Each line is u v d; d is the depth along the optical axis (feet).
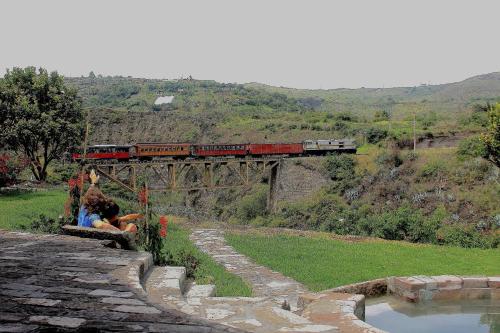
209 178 138.21
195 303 15.23
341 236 90.17
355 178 147.54
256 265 60.03
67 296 14.06
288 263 60.23
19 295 14.14
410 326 21.71
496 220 103.86
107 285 15.34
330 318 18.03
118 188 136.56
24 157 117.19
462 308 24.27
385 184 137.69
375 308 24.16
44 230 45.88
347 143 167.84
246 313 14.10
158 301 13.65
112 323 11.55
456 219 112.06
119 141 228.22
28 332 10.81
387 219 97.86
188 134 232.32
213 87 424.87
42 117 122.31
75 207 45.57
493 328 21.40
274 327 12.71
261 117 259.39
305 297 22.25
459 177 126.41
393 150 151.53
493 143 100.32
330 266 57.67
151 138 233.14
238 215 163.22
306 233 95.45
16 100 120.67
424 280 25.23
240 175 148.66
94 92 385.29
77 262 18.83
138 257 19.93
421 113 318.65
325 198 144.87
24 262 18.84
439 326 21.62
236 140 221.87
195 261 40.34
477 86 547.49
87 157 130.31
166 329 11.14
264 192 168.25
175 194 191.01
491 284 25.35
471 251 71.26
